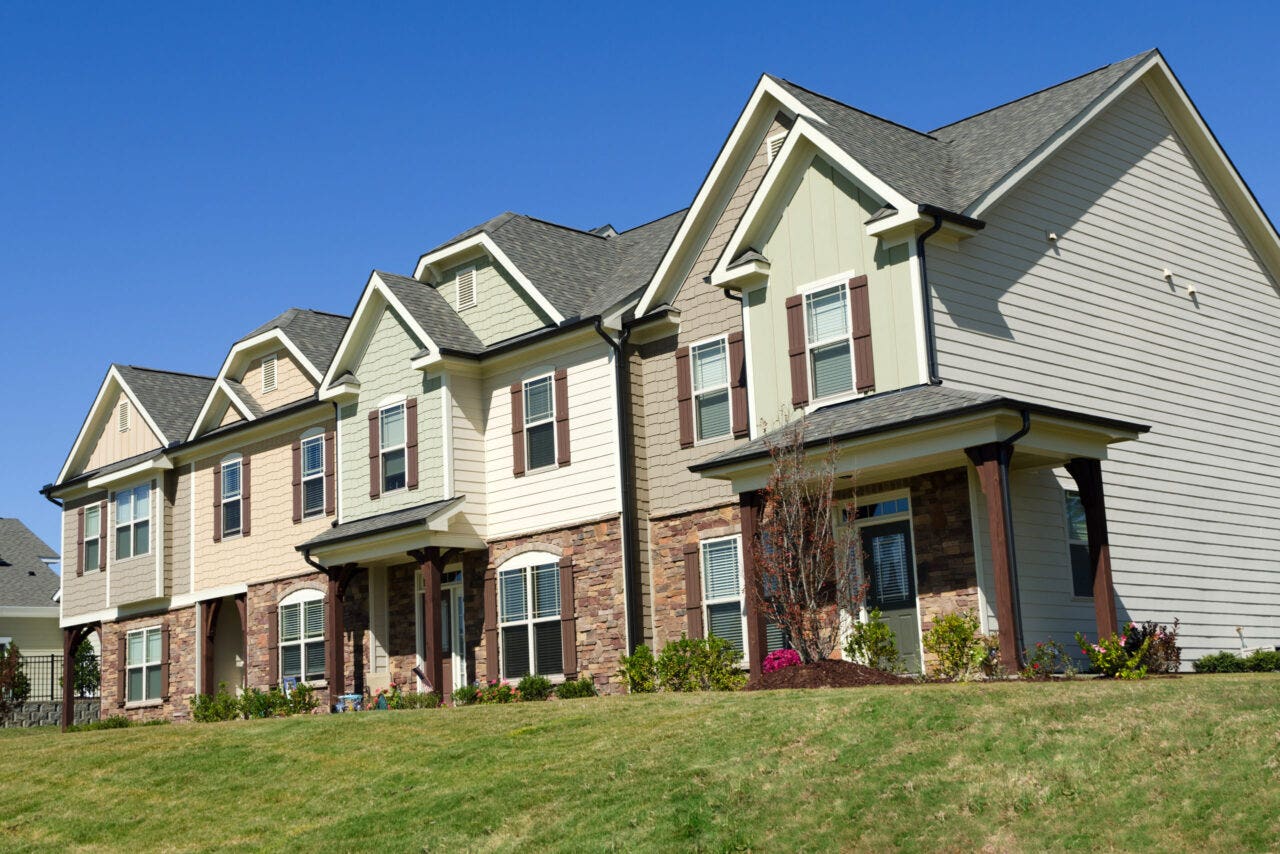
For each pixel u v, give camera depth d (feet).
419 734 60.54
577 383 86.84
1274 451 89.30
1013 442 60.39
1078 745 41.81
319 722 67.21
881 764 43.75
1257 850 33.88
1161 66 85.20
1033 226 75.92
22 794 61.82
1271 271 93.97
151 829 54.03
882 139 77.61
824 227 73.05
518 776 50.67
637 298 85.35
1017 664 58.85
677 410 82.69
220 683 115.96
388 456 95.35
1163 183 86.43
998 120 83.15
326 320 115.34
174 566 119.55
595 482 84.89
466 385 92.48
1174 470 80.48
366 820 49.52
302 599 104.88
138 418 126.72
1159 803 37.19
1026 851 36.40
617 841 42.29
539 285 89.92
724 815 42.50
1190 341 84.89
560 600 85.76
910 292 68.59
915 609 68.28
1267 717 41.14
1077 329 76.95
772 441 67.56
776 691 57.93
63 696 131.44
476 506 90.84
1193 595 78.79
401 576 98.78
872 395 69.72
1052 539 69.67
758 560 65.31
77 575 129.70
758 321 75.56
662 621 81.66
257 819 52.75
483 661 90.74
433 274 99.09
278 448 109.70
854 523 67.15
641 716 56.29
